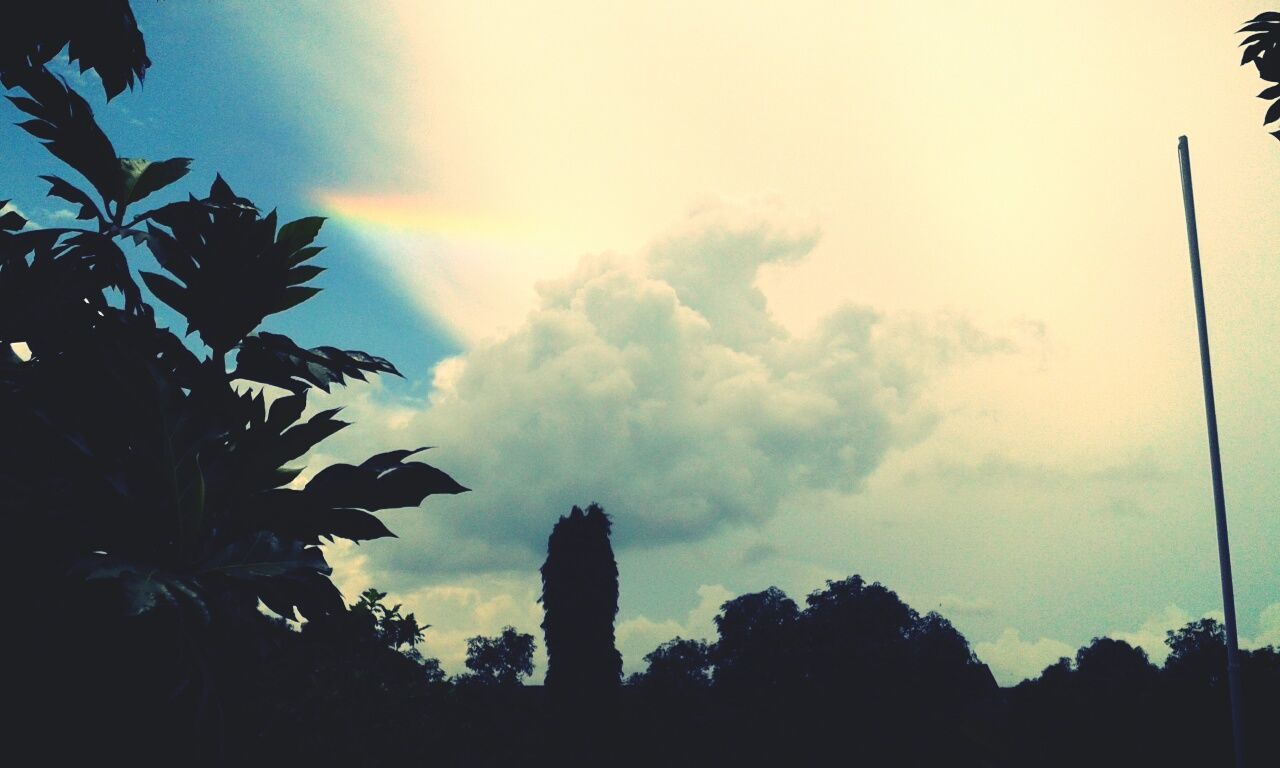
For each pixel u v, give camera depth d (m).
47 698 3.05
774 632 33.50
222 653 3.18
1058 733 20.89
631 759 29.22
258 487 3.53
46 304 3.55
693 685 32.03
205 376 3.75
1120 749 21.83
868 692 29.61
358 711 5.57
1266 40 5.69
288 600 3.49
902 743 28.66
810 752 29.33
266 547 3.36
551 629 30.69
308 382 4.07
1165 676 23.78
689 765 29.53
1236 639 17.16
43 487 3.10
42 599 3.01
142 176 4.10
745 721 30.06
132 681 3.07
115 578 2.91
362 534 3.65
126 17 4.94
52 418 3.24
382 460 3.67
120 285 4.05
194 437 3.36
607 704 29.59
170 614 3.07
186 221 3.93
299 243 4.05
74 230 3.89
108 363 3.27
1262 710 21.69
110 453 3.26
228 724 3.16
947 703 29.16
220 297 3.93
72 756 3.07
